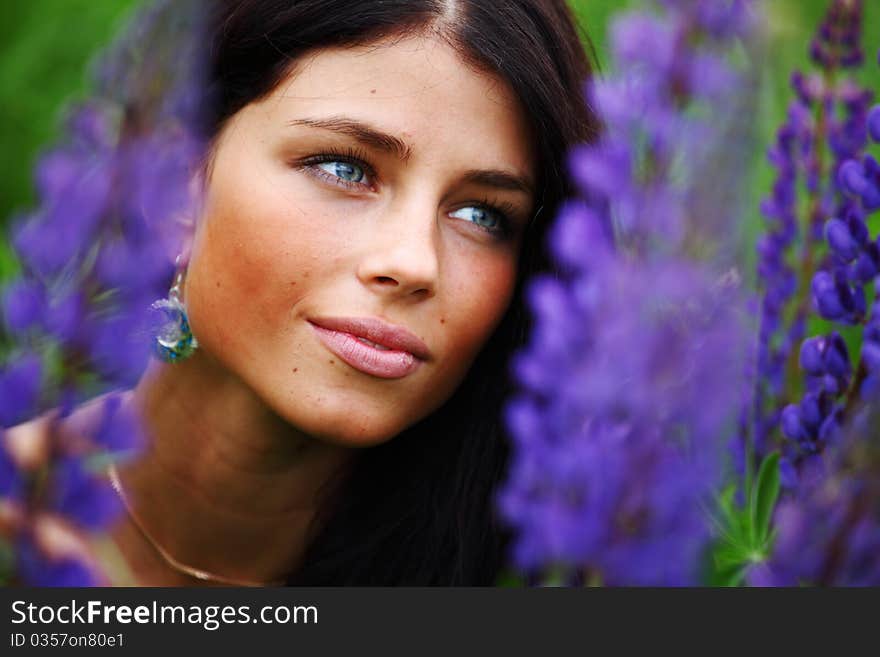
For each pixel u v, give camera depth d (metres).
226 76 2.85
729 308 1.84
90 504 1.69
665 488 1.79
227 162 2.81
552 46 2.96
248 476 3.34
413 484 3.51
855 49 2.86
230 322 2.83
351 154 2.73
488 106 2.81
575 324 1.85
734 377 2.37
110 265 1.69
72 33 5.41
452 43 2.77
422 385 2.86
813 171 2.85
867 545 1.82
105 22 5.33
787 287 2.79
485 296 2.91
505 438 3.40
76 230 1.68
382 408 2.80
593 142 2.96
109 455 1.74
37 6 5.53
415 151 2.73
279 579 3.60
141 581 3.50
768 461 2.41
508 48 2.82
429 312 2.80
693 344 1.79
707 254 1.78
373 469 3.53
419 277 2.69
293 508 3.46
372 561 3.54
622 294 1.79
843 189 2.50
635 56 1.81
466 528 3.43
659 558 1.80
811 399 2.31
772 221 2.85
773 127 3.23
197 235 2.89
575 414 1.84
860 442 1.85
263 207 2.73
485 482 3.43
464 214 2.90
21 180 5.22
